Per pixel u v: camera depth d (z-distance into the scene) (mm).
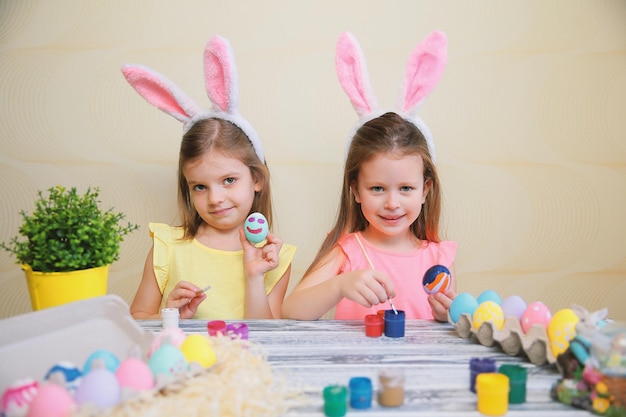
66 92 1427
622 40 1426
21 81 1417
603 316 747
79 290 859
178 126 1450
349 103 1446
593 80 1435
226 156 1264
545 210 1472
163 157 1459
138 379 609
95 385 571
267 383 697
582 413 637
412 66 1252
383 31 1428
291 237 1488
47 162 1444
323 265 1315
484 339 855
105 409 552
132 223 1477
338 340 889
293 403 655
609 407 622
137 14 1414
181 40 1425
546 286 1492
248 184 1309
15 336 655
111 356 667
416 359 803
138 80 1276
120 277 1496
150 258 1386
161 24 1419
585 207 1469
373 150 1188
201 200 1302
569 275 1489
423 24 1426
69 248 872
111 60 1425
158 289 1377
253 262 1277
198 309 1328
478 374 671
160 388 605
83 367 668
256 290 1271
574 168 1459
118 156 1454
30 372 651
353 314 1325
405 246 1365
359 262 1332
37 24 1405
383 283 1020
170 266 1374
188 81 1433
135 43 1423
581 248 1479
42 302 855
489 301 895
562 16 1421
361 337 905
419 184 1226
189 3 1414
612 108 1441
